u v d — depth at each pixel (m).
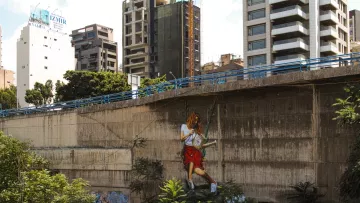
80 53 119.75
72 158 33.78
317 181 22.61
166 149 28.61
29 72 93.94
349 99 21.03
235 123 25.67
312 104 23.05
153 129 29.44
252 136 25.00
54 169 34.69
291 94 23.78
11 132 39.34
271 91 24.50
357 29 112.88
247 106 25.31
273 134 24.27
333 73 21.25
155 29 107.94
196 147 26.59
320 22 74.31
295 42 71.56
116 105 31.75
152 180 28.86
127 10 113.94
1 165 24.88
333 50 73.75
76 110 34.47
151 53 108.31
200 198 23.52
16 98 87.44
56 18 102.00
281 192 23.72
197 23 105.94
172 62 102.94
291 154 23.58
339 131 22.09
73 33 124.38
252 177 24.81
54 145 35.88
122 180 30.78
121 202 30.62
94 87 62.38
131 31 112.19
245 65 77.62
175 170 28.03
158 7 107.25
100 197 31.77
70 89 63.16
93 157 32.50
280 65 23.95
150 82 65.62
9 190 23.73
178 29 102.88
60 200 23.14
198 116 27.06
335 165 22.11
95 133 33.03
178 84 28.84
